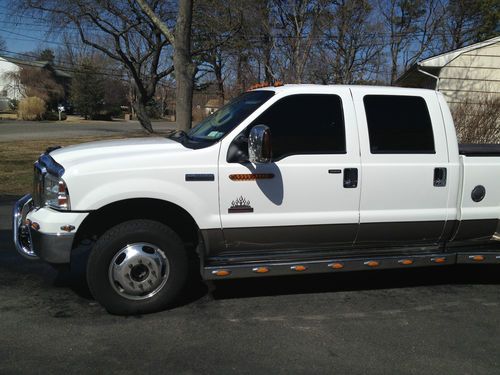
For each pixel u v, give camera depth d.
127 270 4.16
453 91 15.66
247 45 22.84
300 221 4.44
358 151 4.55
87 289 4.88
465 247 5.04
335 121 4.55
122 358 3.56
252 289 4.99
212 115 5.23
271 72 22.33
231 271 4.31
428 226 4.79
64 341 3.79
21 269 5.43
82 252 6.05
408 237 4.81
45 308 4.41
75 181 4.00
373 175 4.57
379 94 4.70
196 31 24.09
